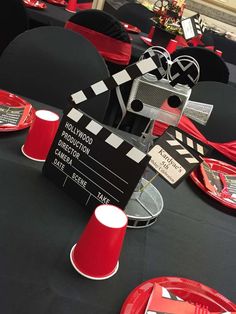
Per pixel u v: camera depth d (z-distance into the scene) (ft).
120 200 2.27
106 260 1.92
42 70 4.29
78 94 2.47
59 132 2.53
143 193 2.71
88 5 10.09
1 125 2.97
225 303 1.97
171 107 2.54
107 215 1.95
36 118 2.73
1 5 6.68
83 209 2.47
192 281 2.04
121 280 2.00
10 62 4.17
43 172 2.67
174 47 7.56
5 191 2.40
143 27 10.43
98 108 4.26
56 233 2.19
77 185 2.48
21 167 2.68
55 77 4.33
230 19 13.92
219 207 3.05
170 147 2.35
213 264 2.37
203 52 6.57
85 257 1.93
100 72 4.38
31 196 2.44
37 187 2.54
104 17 6.72
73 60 4.37
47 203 2.42
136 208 2.51
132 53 7.40
